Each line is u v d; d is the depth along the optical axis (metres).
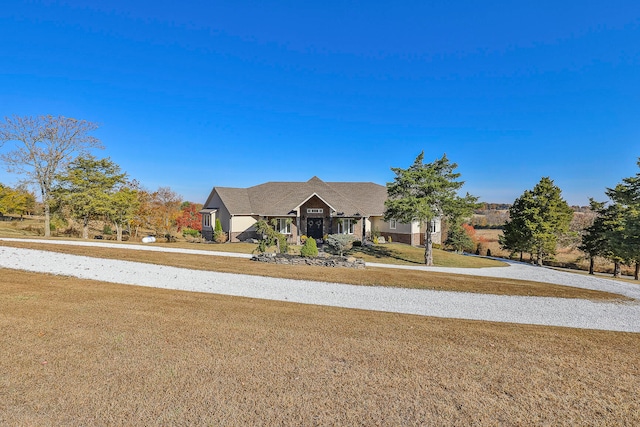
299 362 6.00
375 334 7.83
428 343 7.30
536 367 6.14
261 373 5.51
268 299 11.78
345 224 33.72
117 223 32.06
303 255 21.14
